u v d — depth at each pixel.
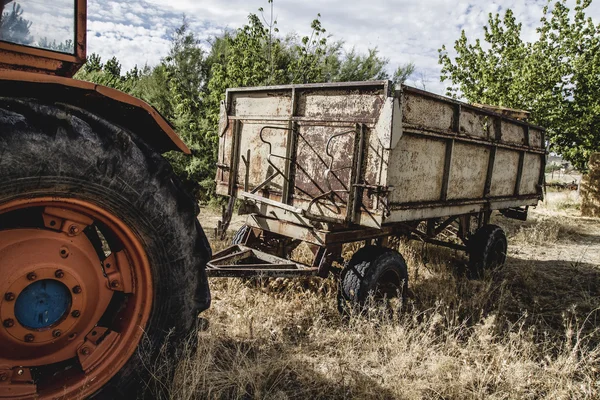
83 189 1.94
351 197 3.76
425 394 2.87
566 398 2.88
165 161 2.20
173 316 2.32
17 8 2.14
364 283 3.85
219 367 2.93
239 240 4.86
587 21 14.41
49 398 1.97
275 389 2.78
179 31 12.34
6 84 1.88
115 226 2.09
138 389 2.28
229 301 4.03
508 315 4.38
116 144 2.01
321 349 3.37
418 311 4.07
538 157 6.89
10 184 1.76
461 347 3.50
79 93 2.05
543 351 3.50
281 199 4.37
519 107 13.89
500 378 3.04
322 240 3.98
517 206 6.52
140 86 12.62
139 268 2.21
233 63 8.88
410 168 3.93
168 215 2.20
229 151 4.91
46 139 1.82
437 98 4.07
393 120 3.47
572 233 9.52
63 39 2.24
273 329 3.48
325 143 3.98
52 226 1.99
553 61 14.50
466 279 5.27
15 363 1.95
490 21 15.16
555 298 5.00
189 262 2.33
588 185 12.77
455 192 4.80
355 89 3.78
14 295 1.86
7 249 1.87
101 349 2.17
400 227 4.80
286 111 4.36
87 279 2.08
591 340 3.90
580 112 14.50
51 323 1.99
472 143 4.91
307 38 9.40
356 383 2.89
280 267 4.17
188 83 12.20
